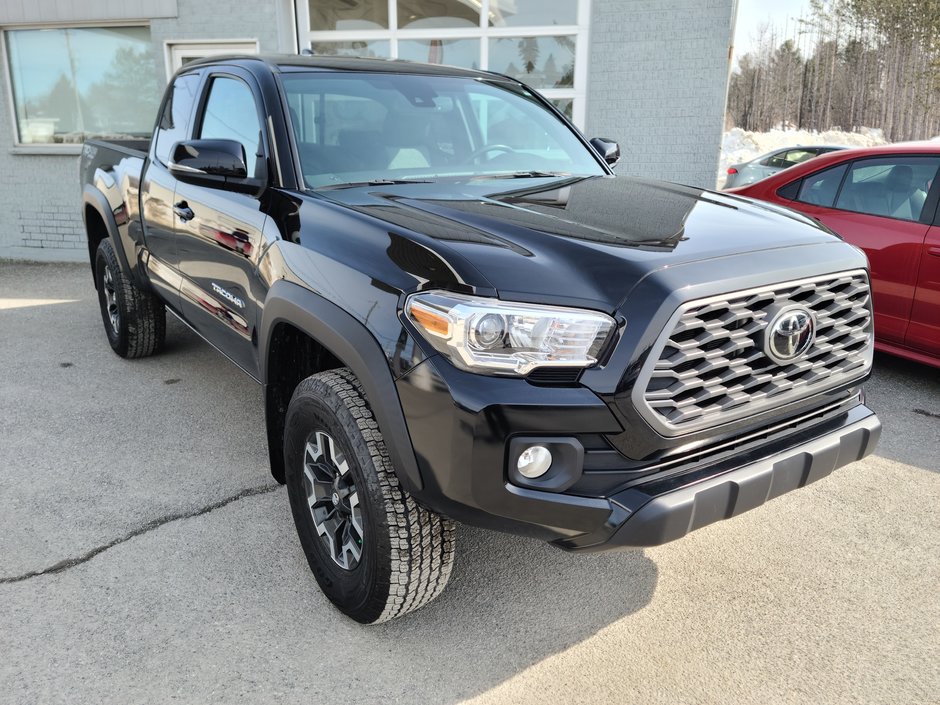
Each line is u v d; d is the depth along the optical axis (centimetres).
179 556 276
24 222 904
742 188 552
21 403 424
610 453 192
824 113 4681
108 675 216
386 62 345
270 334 255
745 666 225
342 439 220
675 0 754
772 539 295
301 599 254
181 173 289
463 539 293
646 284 190
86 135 885
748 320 206
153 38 834
